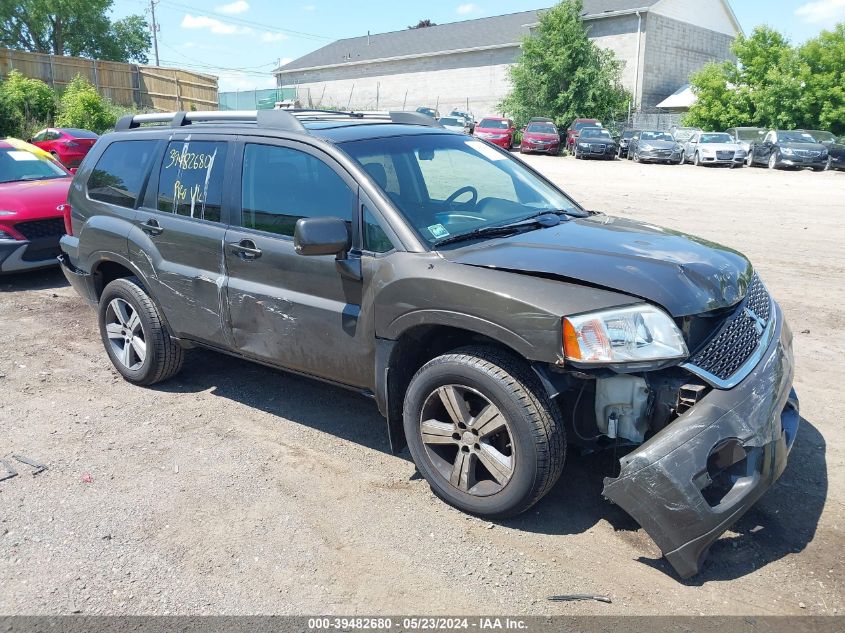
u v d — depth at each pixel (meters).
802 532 3.32
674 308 3.02
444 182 4.16
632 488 2.95
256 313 4.18
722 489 3.02
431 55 48.62
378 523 3.46
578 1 38.16
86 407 4.86
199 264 4.49
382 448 4.23
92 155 5.42
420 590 2.99
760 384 3.10
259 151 4.25
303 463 4.05
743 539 3.28
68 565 3.18
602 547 3.25
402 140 4.25
